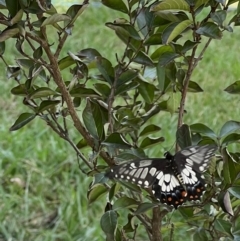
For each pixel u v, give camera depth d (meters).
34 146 1.47
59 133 0.80
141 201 0.83
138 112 0.84
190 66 0.77
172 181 0.70
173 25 0.72
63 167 1.42
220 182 0.77
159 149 1.39
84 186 1.33
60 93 0.77
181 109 0.79
